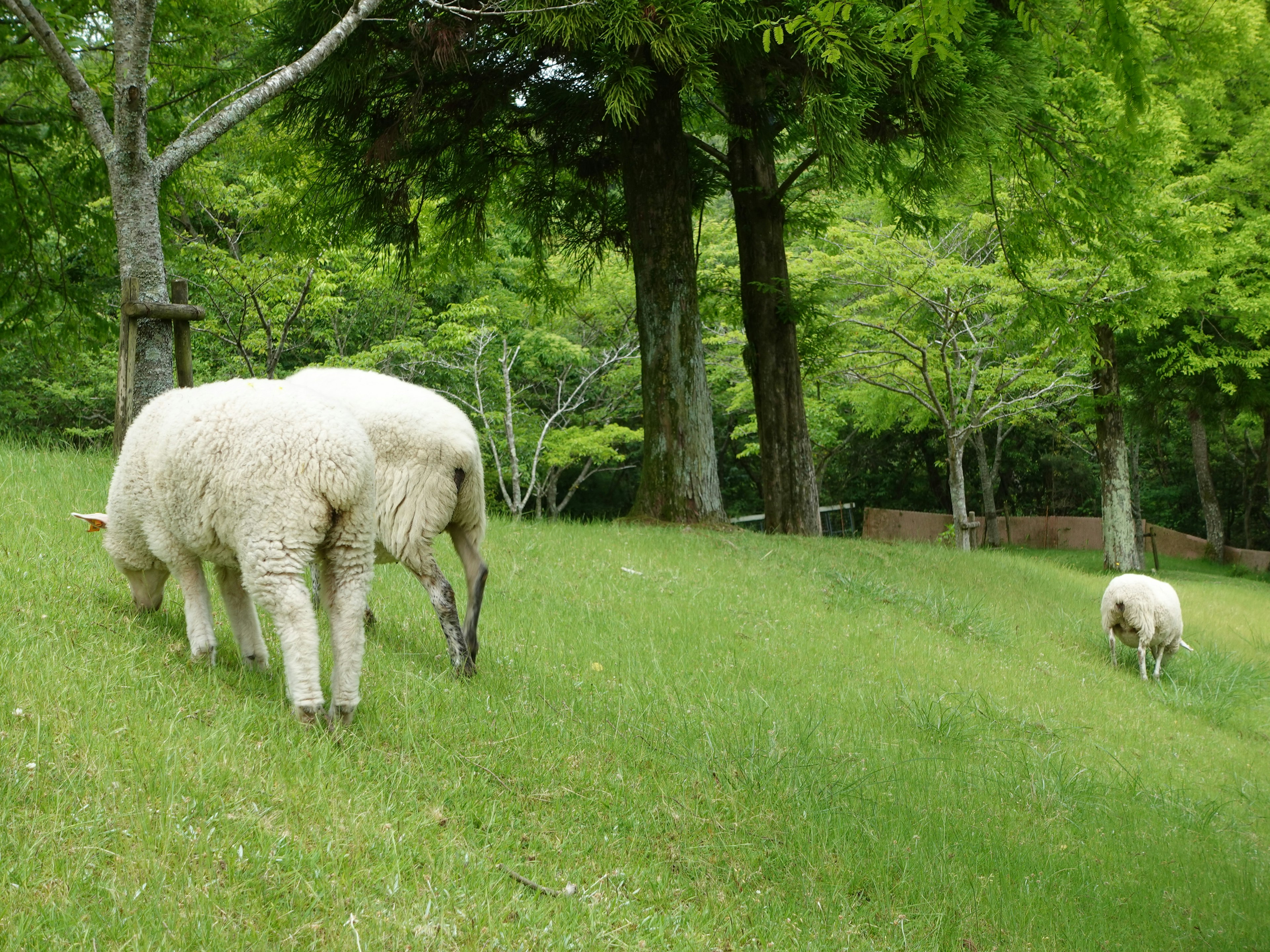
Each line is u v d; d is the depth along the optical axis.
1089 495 39.12
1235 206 22.17
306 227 15.40
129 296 7.88
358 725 4.54
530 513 31.14
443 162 15.28
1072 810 6.43
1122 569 22.86
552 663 6.67
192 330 18.64
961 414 22.12
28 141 13.39
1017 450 37.84
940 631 10.82
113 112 12.96
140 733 3.85
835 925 4.16
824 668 8.20
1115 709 9.52
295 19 12.34
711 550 12.33
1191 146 21.56
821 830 4.99
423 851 3.64
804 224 18.73
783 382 16.53
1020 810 6.27
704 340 24.67
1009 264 16.77
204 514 4.37
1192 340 23.41
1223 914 5.52
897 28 4.87
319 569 4.55
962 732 7.34
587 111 14.37
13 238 13.87
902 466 39.22
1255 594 21.97
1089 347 18.30
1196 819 7.05
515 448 25.20
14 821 3.08
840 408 30.80
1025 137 15.29
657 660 7.20
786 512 16.45
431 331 22.94
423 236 17.20
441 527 5.79
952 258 20.58
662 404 14.55
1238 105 22.42
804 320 16.55
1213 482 38.56
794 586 11.22
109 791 3.38
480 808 4.23
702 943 3.64
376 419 5.67
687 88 12.10
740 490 36.81
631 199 14.69
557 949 3.25
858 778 5.83
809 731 6.36
